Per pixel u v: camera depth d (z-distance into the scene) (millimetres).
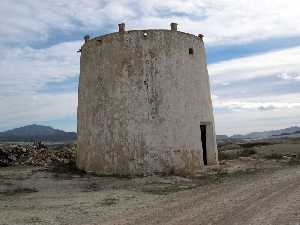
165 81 17672
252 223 7883
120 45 17828
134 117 17188
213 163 19891
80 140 19188
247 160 24047
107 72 17953
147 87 17406
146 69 17547
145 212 9609
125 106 17328
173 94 17766
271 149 35969
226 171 18281
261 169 19141
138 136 17047
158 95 17453
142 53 17656
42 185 14945
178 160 17391
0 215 9805
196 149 18156
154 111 17297
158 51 17766
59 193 13250
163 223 8219
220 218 8461
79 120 19453
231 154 28719
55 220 9094
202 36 19984
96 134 17922
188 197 11656
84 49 19422
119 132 17234
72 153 25641
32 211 10266
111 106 17578
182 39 18500
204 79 19547
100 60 18281
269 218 8312
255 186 13250
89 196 12508
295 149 34719
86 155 18469
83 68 19359
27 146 26328
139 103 17297
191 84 18531
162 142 17188
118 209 10188
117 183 15188
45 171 18891
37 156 24578
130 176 16688
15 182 15602
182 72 18219
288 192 11742
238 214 8812
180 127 17703
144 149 16953
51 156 24750
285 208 9352
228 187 13328
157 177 16125
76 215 9609
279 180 14602
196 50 19172
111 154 17312
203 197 11469
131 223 8406
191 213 9156
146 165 16875
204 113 19094
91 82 18547
